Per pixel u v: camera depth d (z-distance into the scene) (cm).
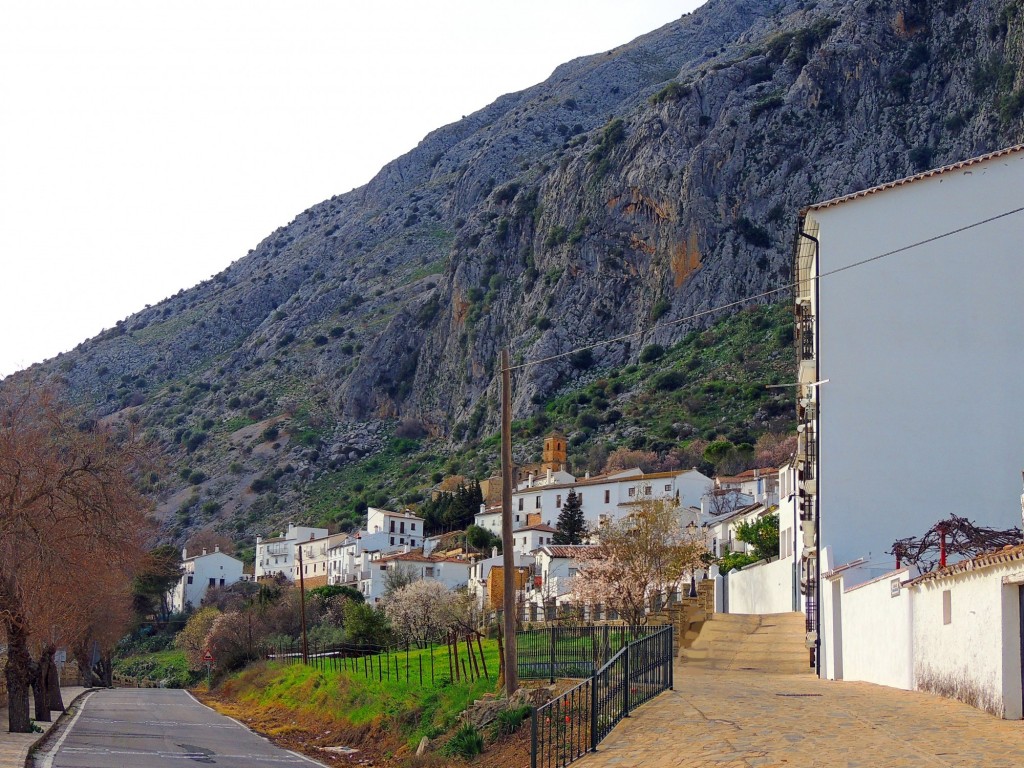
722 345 17800
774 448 14250
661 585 5700
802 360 4584
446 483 18162
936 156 17712
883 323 3947
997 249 3928
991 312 3900
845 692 2564
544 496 14225
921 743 1764
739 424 15738
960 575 2266
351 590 12025
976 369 3878
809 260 4422
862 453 3878
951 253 3950
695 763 1778
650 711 2292
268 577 16488
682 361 17975
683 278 19225
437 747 3019
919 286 3950
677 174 19775
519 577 10519
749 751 1789
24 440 3988
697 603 4722
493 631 5653
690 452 15238
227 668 9869
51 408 4206
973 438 3844
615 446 16388
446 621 8288
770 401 15800
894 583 2773
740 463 14225
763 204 18825
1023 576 1983
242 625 10575
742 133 19488
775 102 19588
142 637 13362
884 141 18275
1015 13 17488
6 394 4247
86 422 12688
